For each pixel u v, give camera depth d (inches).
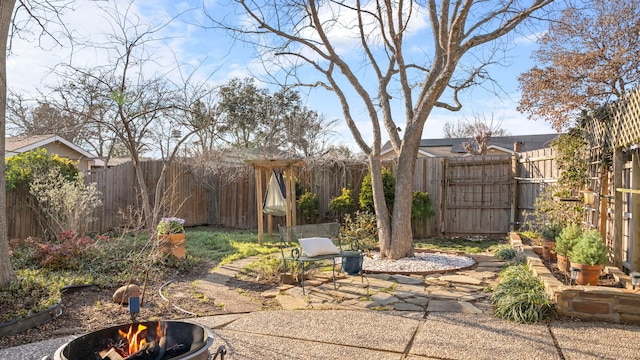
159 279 256.1
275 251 354.0
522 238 365.7
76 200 352.5
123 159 792.9
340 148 653.3
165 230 296.7
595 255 201.3
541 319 173.9
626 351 142.4
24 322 167.0
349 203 459.8
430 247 379.2
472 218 449.1
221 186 555.2
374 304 199.9
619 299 172.7
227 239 419.8
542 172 386.9
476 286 231.0
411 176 299.4
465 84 325.1
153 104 351.3
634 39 475.8
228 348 147.7
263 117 804.6
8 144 546.6
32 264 268.8
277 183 418.3
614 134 244.7
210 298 215.3
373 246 352.8
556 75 514.0
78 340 103.7
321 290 226.7
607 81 488.1
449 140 1040.8
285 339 156.1
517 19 244.8
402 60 301.9
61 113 344.8
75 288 229.6
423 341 152.9
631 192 219.3
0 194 194.2
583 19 490.3
